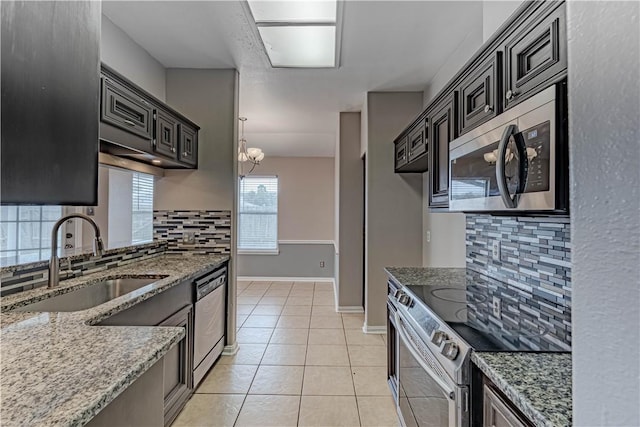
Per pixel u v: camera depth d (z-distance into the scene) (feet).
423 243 12.37
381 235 12.42
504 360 3.23
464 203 5.60
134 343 3.44
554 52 3.67
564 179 3.54
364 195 14.64
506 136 4.25
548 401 2.51
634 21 1.27
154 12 7.50
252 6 7.13
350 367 9.41
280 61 9.78
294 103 13.53
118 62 8.20
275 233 21.29
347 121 14.74
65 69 2.37
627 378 1.29
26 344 3.40
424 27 7.97
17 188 2.01
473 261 7.50
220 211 10.44
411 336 5.28
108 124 6.40
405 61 9.82
